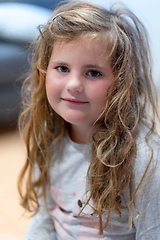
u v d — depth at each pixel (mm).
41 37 723
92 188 697
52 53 686
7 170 1541
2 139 1905
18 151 1743
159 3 2469
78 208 750
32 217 923
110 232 713
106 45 628
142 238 680
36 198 892
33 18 2250
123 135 679
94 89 646
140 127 694
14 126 2051
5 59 1933
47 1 2615
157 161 645
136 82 702
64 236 786
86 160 747
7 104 1998
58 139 821
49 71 695
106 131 689
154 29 2467
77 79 643
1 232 1133
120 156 668
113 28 650
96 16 661
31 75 805
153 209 653
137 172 651
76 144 765
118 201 688
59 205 818
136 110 693
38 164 873
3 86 1962
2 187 1392
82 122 686
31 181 910
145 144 658
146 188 644
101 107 664
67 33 637
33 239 863
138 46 717
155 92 792
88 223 740
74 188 771
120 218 698
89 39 623
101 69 639
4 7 2445
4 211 1241
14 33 2137
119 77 656
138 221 672
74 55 632
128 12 738
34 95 793
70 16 660
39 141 856
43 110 809
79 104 665
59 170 803
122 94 659
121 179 667
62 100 686
